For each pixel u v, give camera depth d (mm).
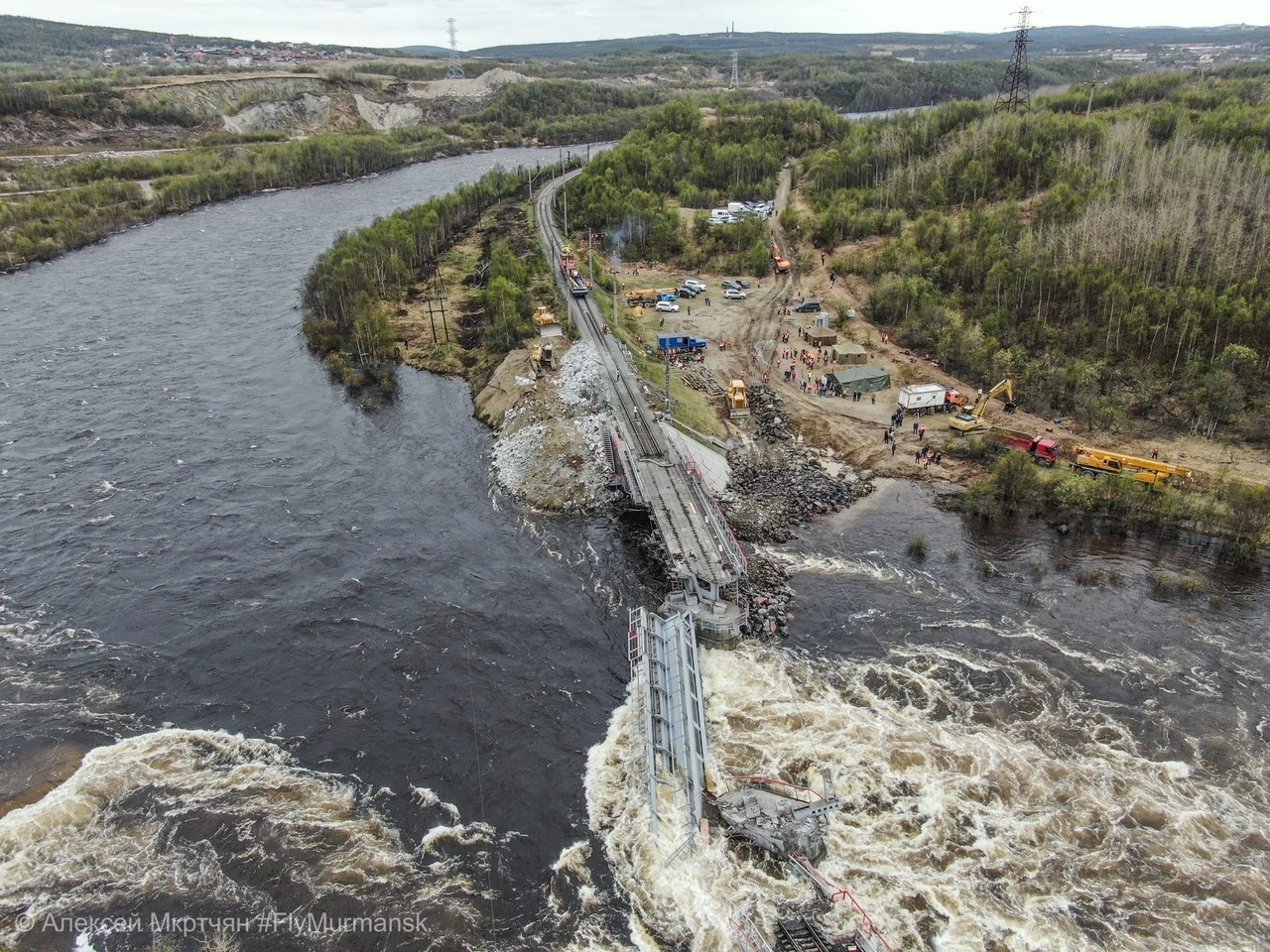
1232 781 47312
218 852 43750
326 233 183375
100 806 46375
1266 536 66375
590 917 40469
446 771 48969
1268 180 114438
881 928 39594
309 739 51375
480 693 54875
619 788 47438
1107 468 76750
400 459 86562
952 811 45781
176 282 147500
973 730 51281
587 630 61000
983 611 62250
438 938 39500
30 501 78062
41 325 124875
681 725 49312
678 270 152375
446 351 114750
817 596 64250
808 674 56000
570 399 92312
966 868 42625
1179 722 51469
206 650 58969
